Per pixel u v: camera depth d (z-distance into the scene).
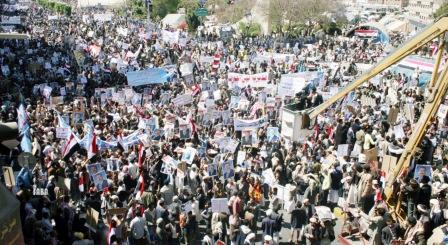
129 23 77.94
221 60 48.34
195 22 83.12
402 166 18.30
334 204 19.97
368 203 18.59
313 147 23.03
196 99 32.22
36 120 25.16
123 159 19.97
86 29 64.06
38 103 27.12
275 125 27.83
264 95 31.23
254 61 47.06
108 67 42.00
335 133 25.25
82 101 28.47
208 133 25.80
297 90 32.28
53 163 18.39
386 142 23.33
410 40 20.64
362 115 29.09
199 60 45.50
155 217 16.20
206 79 38.69
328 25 80.44
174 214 16.53
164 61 45.97
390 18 92.06
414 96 34.50
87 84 35.75
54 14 89.38
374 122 28.80
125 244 15.34
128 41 56.59
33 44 49.72
